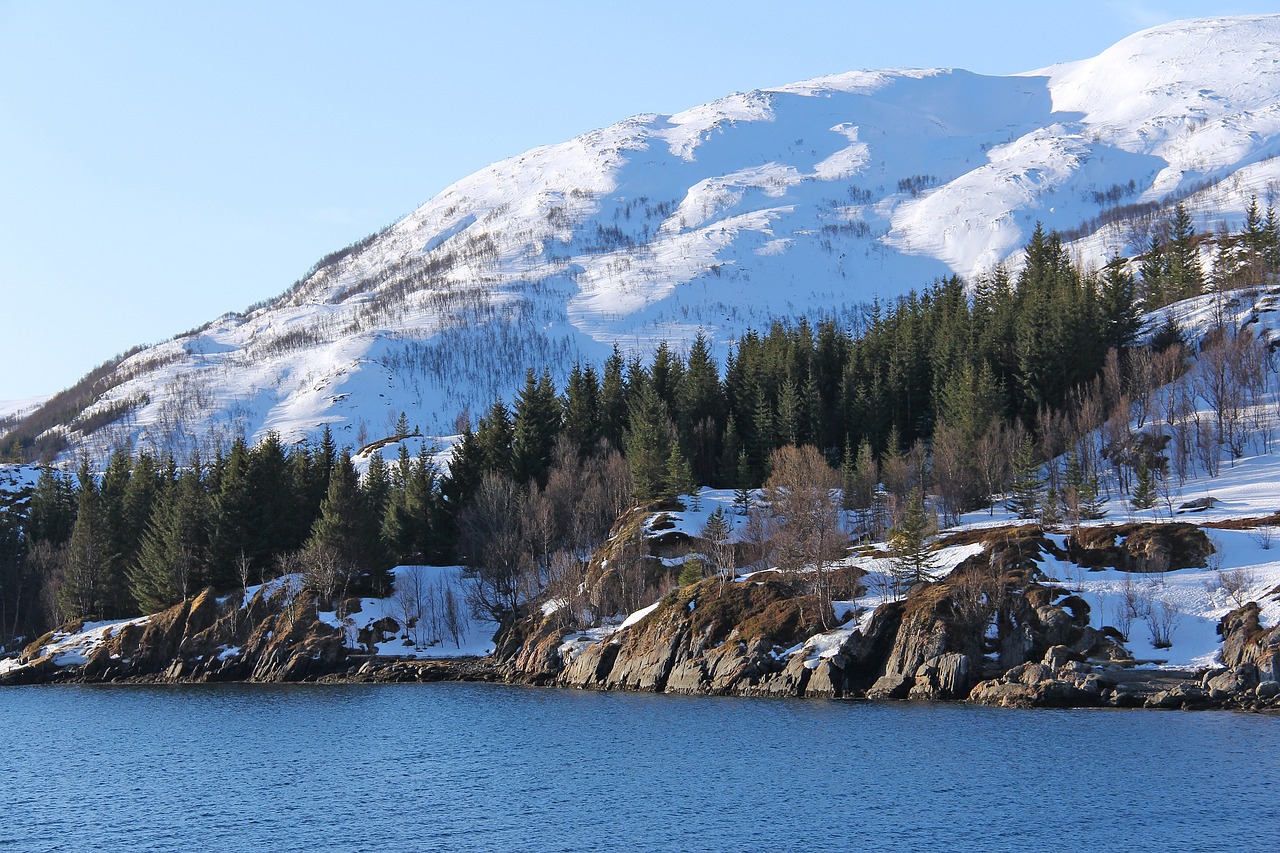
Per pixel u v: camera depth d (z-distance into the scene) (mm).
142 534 182625
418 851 64250
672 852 62594
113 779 85125
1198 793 69250
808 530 130750
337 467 167125
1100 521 137000
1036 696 98250
